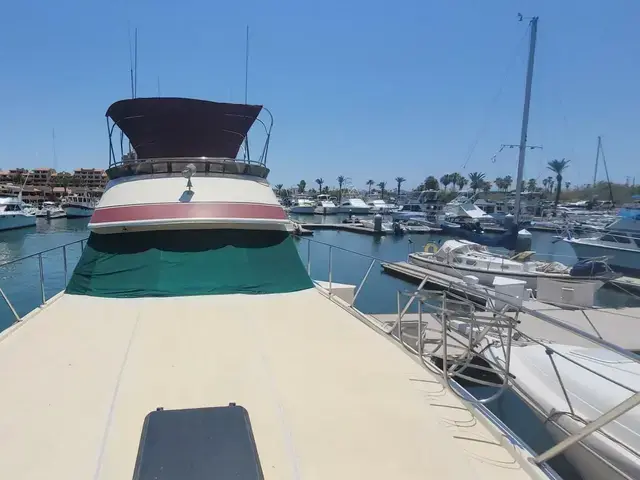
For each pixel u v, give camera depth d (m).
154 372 3.77
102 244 6.12
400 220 73.69
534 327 14.38
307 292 6.11
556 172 76.88
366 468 2.71
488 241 33.97
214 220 6.12
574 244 30.88
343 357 4.22
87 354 4.10
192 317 5.00
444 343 4.03
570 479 7.23
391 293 24.67
